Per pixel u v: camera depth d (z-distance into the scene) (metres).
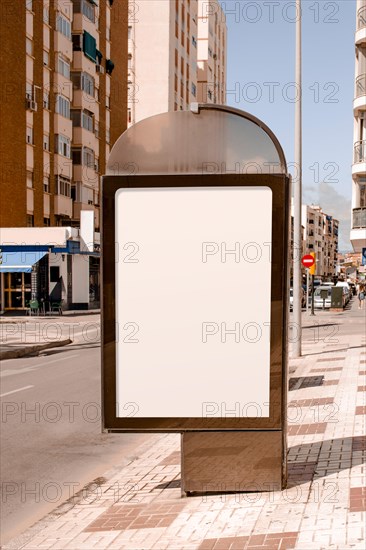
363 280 55.19
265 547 4.04
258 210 5.12
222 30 90.88
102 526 4.94
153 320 5.23
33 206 41.09
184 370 5.24
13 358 18.14
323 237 176.12
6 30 37.62
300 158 17.05
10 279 39.69
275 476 5.25
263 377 5.21
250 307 5.18
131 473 6.62
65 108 44.75
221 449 5.32
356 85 33.50
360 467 5.73
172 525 4.71
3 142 37.88
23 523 5.30
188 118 5.20
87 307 43.00
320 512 4.60
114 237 5.21
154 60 62.50
